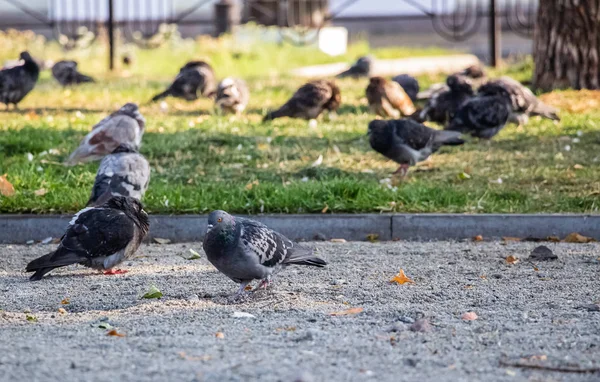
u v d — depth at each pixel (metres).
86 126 18.16
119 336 8.05
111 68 29.36
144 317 8.79
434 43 45.19
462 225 12.76
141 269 11.05
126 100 22.19
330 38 35.59
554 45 22.05
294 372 6.98
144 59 31.61
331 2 43.19
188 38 42.12
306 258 9.77
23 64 20.53
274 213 13.13
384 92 19.44
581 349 7.68
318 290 9.89
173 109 20.88
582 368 7.14
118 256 10.48
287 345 7.76
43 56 31.34
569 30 21.80
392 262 11.24
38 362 7.21
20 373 6.94
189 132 17.50
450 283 10.20
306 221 12.86
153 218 12.81
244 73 29.64
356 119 19.55
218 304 9.38
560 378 6.98
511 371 7.11
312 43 35.38
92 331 8.26
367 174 15.23
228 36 34.53
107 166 12.38
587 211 13.09
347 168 15.57
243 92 20.12
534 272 10.67
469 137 17.78
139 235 10.77
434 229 12.78
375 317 8.77
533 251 11.37
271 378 6.84
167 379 6.81
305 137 17.50
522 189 14.23
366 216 12.84
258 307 9.20
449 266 11.02
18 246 12.45
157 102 21.89
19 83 20.30
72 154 14.63
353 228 12.84
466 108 17.16
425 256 11.58
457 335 8.09
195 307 9.20
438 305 9.26
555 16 21.94
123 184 12.20
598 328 8.30
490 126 17.08
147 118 19.33
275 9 36.41
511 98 17.50
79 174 14.76
